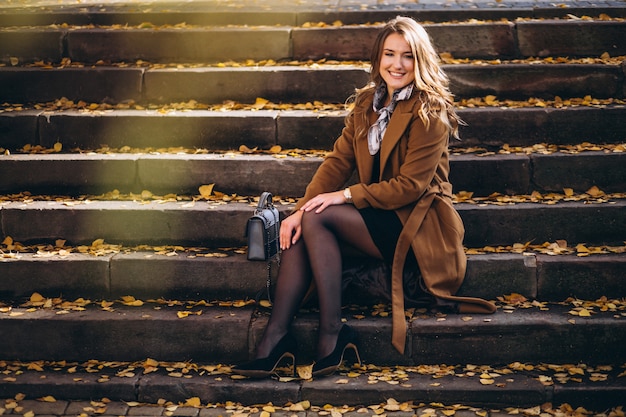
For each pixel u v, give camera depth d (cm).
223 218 511
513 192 535
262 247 460
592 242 507
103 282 491
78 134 582
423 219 461
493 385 428
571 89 599
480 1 734
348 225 452
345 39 642
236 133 573
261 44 646
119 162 546
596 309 466
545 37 635
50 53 656
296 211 469
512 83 600
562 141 564
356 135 474
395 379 438
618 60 618
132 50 651
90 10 714
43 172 550
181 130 576
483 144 565
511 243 507
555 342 449
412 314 462
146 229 515
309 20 676
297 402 430
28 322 464
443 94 464
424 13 673
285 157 546
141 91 614
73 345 464
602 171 532
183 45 649
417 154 452
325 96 604
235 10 692
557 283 479
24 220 519
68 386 437
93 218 516
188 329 459
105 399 434
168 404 433
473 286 481
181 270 488
